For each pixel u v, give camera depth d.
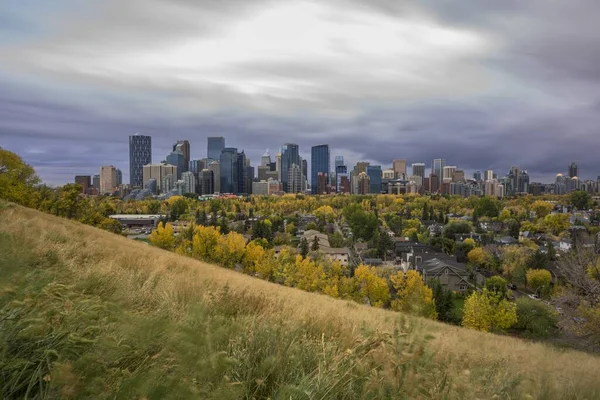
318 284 39.28
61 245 7.86
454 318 36.91
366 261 71.88
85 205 47.88
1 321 2.10
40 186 42.69
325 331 4.12
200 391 1.76
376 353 2.73
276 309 5.18
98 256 8.42
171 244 55.53
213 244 50.12
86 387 1.60
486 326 30.69
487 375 3.41
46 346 2.03
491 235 105.06
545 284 56.69
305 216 164.50
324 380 2.43
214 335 2.24
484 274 70.56
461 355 4.32
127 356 2.06
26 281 2.87
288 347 3.17
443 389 2.36
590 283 19.03
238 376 2.49
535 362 5.42
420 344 2.56
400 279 40.25
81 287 4.05
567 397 3.48
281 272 43.38
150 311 3.94
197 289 5.59
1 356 1.83
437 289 38.38
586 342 19.02
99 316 2.51
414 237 105.69
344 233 128.75
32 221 10.12
